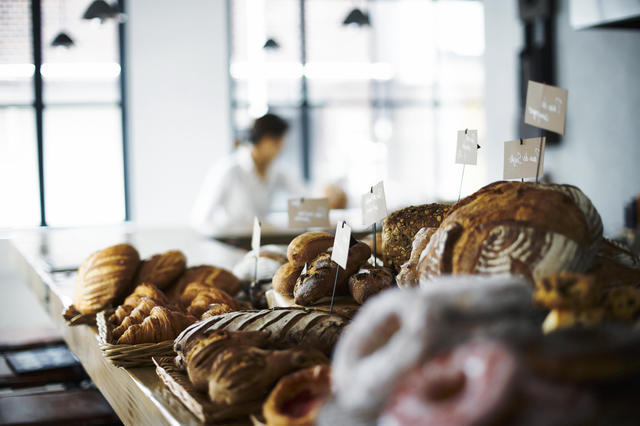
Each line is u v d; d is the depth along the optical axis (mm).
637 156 4328
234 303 1734
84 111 7246
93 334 1764
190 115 7617
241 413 1057
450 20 8469
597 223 1090
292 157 8164
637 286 1138
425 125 8523
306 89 8125
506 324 653
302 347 1077
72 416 2309
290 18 8000
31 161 7059
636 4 3039
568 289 814
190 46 7570
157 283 1938
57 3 7062
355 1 8188
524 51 5145
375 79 8336
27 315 6676
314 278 1466
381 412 663
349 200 8227
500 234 1040
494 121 5781
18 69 6977
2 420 2275
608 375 623
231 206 4910
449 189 8586
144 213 7531
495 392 570
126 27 7352
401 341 669
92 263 1928
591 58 4688
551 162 5109
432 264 1098
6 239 6840
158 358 1381
